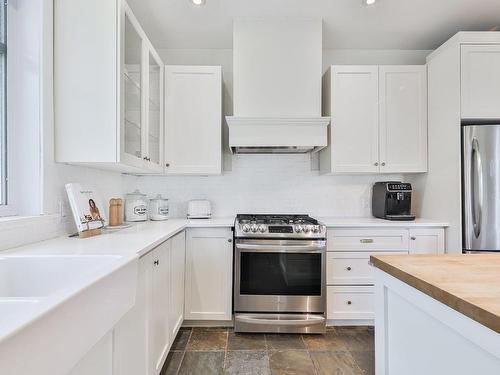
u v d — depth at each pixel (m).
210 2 2.21
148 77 2.14
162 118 2.52
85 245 1.40
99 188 2.13
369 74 2.63
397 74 2.65
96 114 1.62
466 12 2.33
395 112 2.65
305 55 2.49
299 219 2.56
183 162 2.58
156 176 2.88
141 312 1.37
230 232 2.38
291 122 2.42
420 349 0.89
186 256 2.37
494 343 0.61
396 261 1.06
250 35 2.47
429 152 2.63
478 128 2.23
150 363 1.50
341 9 2.31
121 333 1.14
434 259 1.09
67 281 1.18
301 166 2.93
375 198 2.85
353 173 2.73
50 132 1.58
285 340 2.22
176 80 2.57
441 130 2.48
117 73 1.62
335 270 2.42
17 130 1.50
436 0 2.18
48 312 0.62
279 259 2.30
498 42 2.31
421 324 0.88
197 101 2.58
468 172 2.25
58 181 1.64
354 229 2.42
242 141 2.42
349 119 2.62
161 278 1.69
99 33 1.61
